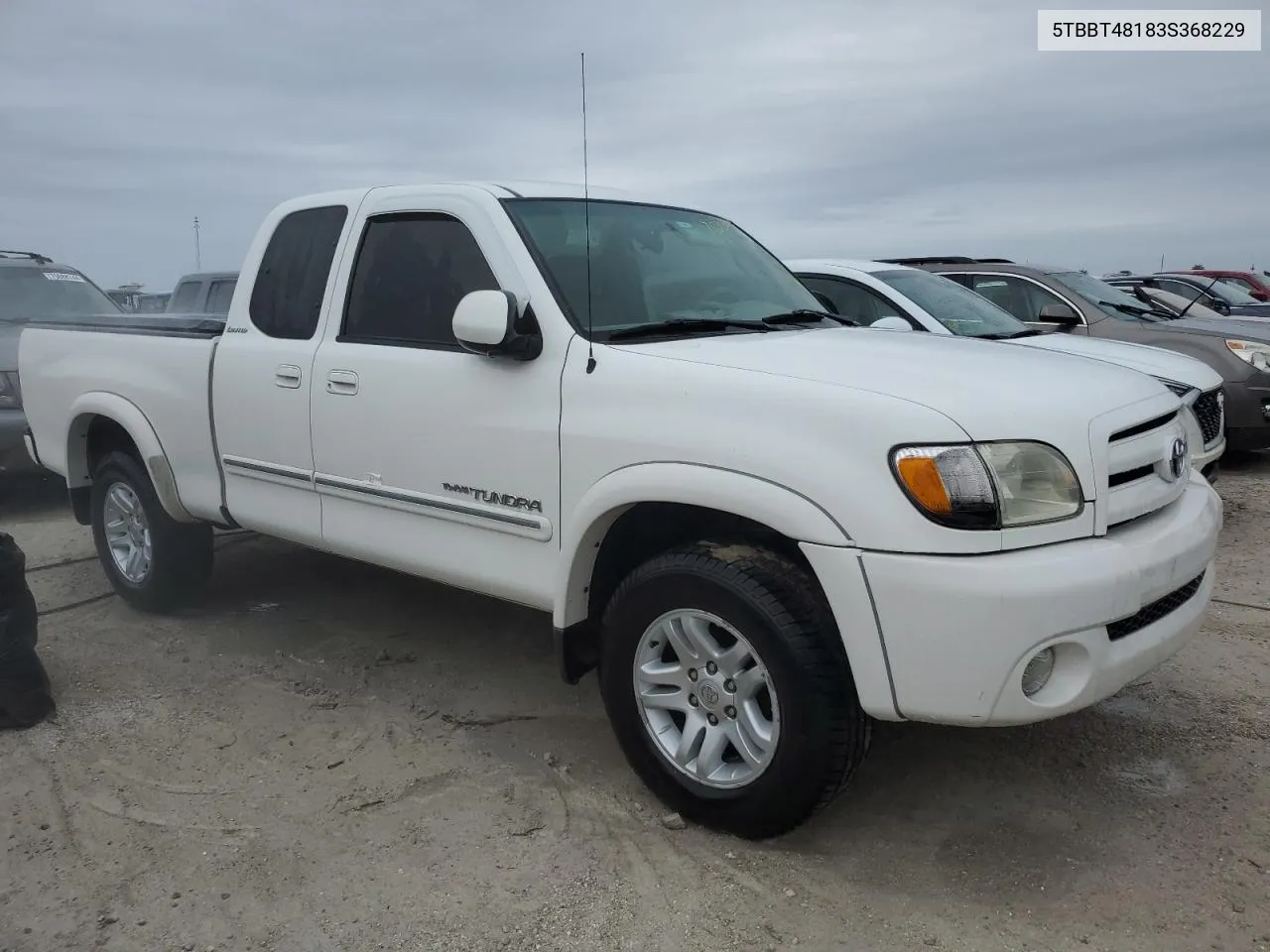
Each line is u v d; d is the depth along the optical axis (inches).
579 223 145.6
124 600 206.8
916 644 99.3
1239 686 159.0
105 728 150.9
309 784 133.7
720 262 161.0
